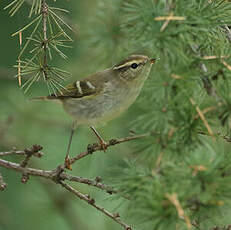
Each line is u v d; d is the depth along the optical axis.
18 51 17.22
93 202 8.64
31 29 17.06
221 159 6.73
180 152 7.24
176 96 7.43
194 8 8.47
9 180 15.48
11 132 15.05
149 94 8.13
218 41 8.81
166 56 8.01
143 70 10.93
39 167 14.55
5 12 17.03
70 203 14.62
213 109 7.37
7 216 14.55
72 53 16.66
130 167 7.52
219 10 8.64
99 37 13.03
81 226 14.32
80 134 14.79
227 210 6.98
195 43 8.21
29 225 14.72
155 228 6.26
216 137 7.73
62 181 9.06
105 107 11.27
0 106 15.62
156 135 7.41
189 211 7.23
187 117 7.39
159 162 7.10
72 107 11.57
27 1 9.40
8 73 15.59
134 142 8.09
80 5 14.66
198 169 6.48
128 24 10.17
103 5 13.11
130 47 11.82
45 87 16.06
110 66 13.21
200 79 7.84
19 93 15.83
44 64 8.76
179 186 6.37
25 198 14.76
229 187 6.38
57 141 14.94
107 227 13.97
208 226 7.48
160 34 7.86
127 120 11.94
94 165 13.73
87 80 11.36
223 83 7.82
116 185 7.15
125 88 11.09
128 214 6.98
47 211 14.55
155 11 8.13
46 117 15.55
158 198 6.29
